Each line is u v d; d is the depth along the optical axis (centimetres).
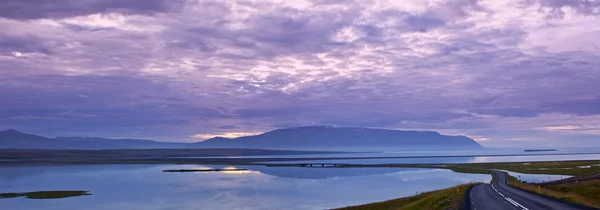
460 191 7119
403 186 12912
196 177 16875
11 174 18525
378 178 16275
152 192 11331
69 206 8938
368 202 9206
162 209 8475
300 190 11819
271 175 18112
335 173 19550
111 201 9600
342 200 9625
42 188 12438
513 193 6462
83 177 16675
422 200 6203
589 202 4891
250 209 8419
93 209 8544
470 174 18175
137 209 8500
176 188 12419
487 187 8331
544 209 4025
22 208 8744
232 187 12662
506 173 17488
